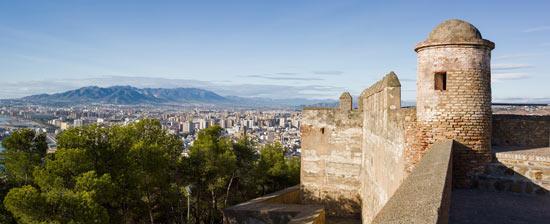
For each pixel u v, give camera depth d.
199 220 29.78
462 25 11.62
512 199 10.52
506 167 11.57
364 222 22.39
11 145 23.84
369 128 21.11
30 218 16.36
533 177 11.24
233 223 21.95
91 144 21.31
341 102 25.00
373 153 19.62
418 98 12.16
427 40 11.80
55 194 16.94
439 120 11.66
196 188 28.53
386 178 15.95
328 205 25.23
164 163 22.84
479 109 11.53
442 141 11.43
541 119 14.81
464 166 11.62
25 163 23.41
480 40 11.41
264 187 36.81
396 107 15.36
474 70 11.48
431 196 5.30
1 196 21.77
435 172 7.04
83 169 19.34
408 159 12.38
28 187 16.69
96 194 17.78
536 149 13.44
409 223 4.23
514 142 15.07
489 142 11.73
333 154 25.17
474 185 11.68
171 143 28.55
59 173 19.03
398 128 13.61
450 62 11.53
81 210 16.39
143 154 21.77
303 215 20.31
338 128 25.05
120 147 22.05
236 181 34.69
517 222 8.64
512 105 20.20
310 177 25.80
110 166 21.09
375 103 19.11
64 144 20.72
